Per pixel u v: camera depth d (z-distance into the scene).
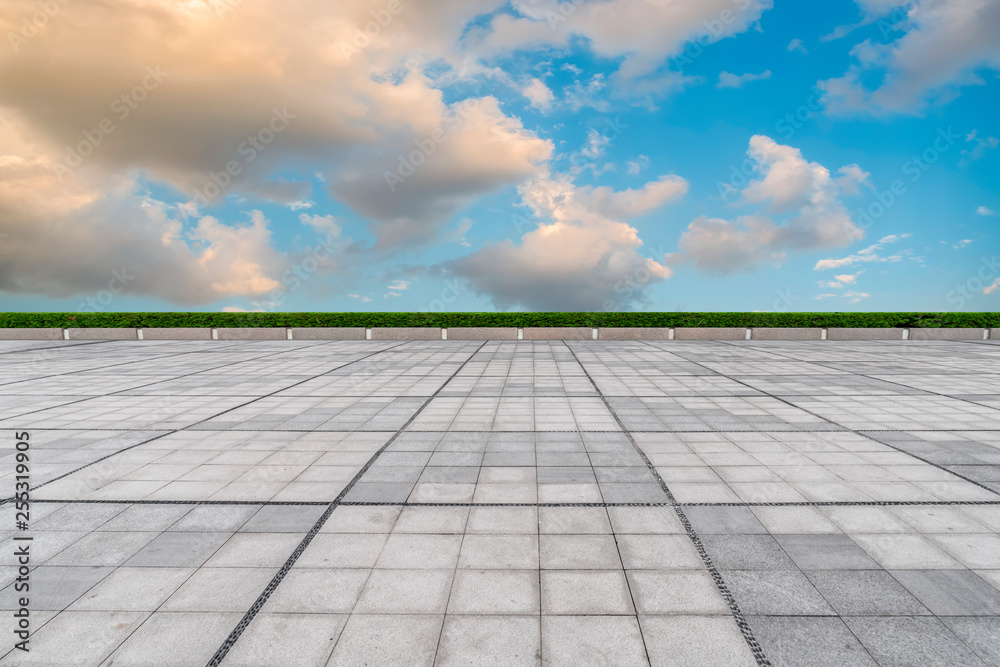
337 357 13.86
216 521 3.62
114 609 2.62
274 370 11.20
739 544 3.24
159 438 5.74
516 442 5.54
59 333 20.67
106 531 3.48
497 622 2.50
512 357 13.77
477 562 3.04
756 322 20.97
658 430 6.02
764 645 2.34
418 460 4.94
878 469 4.61
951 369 11.00
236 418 6.65
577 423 6.36
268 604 2.65
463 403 7.56
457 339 20.53
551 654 2.28
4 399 7.94
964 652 2.30
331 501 3.96
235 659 2.27
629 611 2.58
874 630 2.44
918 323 20.42
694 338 20.09
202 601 2.69
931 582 2.83
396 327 21.14
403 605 2.64
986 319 20.20
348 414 6.87
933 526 3.48
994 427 6.07
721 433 5.87
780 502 3.88
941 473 4.50
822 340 19.34
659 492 4.09
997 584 2.81
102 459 5.00
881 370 10.90
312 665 2.23
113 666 2.23
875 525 3.50
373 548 3.22
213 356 14.23
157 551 3.20
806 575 2.89
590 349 16.08
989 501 3.89
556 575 2.90
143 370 11.26
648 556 3.10
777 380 9.58
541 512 3.72
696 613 2.56
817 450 5.20
